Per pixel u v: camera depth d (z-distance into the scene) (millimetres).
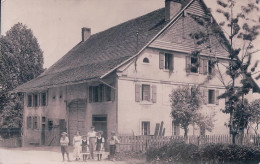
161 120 23438
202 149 15297
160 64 23656
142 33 24875
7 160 20859
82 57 29750
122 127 21922
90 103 24484
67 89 27281
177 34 24312
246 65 19625
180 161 15727
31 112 32656
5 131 35219
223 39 22375
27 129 32750
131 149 19578
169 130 23703
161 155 16625
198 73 24844
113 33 29375
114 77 22250
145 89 23250
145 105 22875
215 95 25250
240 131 21672
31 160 19906
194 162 15297
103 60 25453
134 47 23609
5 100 35969
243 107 19266
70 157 20156
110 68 21938
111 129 22281
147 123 23078
